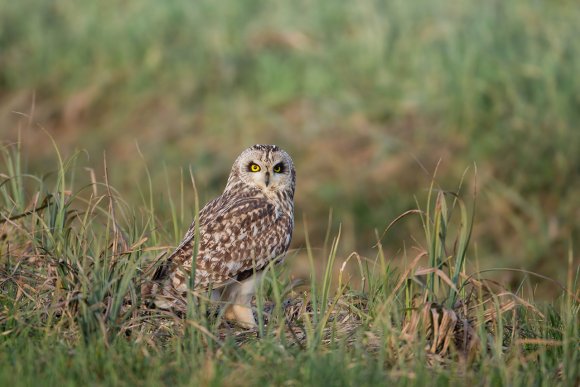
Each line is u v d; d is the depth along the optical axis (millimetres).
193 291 8086
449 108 18922
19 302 8367
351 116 19672
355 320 8672
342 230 17078
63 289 8281
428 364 7828
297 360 7359
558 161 17484
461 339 8180
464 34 19938
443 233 8414
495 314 8375
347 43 21469
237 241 9312
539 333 8328
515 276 15844
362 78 20750
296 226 17203
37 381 6844
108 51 23391
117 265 8359
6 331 7758
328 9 22562
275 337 8125
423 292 8305
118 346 7551
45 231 9109
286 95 20953
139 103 21828
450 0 21438
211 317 8633
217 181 18609
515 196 17062
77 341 7699
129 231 9078
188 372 7133
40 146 21016
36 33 24234
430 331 8117
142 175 18859
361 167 18438
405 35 21078
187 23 23516
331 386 6938
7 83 23594
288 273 10141
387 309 8125
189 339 7805
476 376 7398
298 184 18281
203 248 9180
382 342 7562
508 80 18766
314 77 21031
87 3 25344
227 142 19875
